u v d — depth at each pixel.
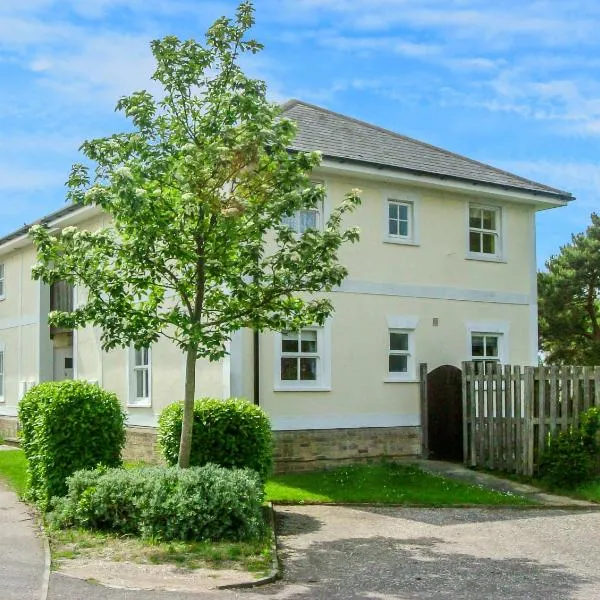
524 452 15.00
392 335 17.11
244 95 10.08
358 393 16.41
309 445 15.68
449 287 17.86
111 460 11.89
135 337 10.41
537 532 10.99
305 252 10.05
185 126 10.41
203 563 8.64
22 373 24.00
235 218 9.82
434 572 8.69
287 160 10.20
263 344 15.37
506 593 7.85
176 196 10.12
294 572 8.62
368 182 16.88
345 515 12.02
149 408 17.58
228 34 10.42
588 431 14.48
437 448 17.05
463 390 16.34
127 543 9.45
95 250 10.47
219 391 15.30
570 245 31.11
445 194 18.02
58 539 9.70
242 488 9.90
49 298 22.95
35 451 12.18
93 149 10.27
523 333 18.97
